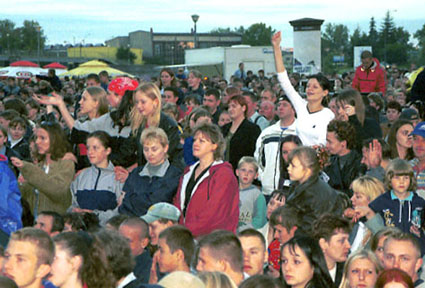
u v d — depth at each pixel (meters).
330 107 7.95
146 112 6.20
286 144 6.11
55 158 6.48
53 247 3.77
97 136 6.28
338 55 137.12
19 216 5.68
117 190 6.24
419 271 5.00
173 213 5.32
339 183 6.11
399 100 12.73
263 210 6.50
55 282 3.80
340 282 4.59
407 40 133.38
